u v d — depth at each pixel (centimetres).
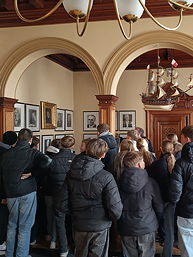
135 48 477
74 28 500
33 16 509
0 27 525
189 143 278
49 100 704
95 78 493
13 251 333
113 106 501
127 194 261
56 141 409
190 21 460
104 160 371
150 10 472
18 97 580
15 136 364
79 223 247
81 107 833
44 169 326
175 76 644
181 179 276
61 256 355
